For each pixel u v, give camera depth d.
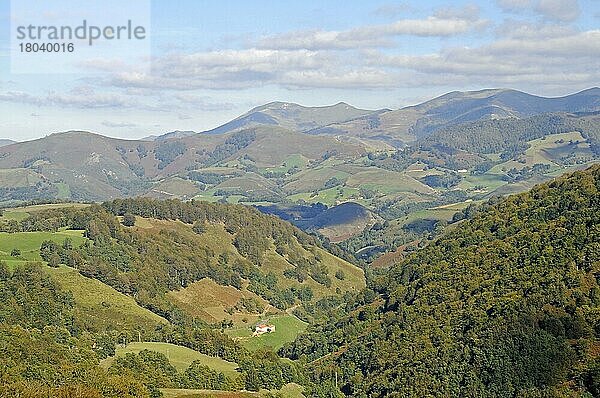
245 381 123.31
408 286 149.75
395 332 130.75
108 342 126.69
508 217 143.12
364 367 131.62
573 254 110.69
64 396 85.81
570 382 89.12
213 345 142.12
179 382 114.44
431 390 103.19
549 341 94.69
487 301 114.31
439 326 119.12
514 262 121.38
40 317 129.25
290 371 135.12
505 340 100.12
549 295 103.62
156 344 138.62
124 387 94.62
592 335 94.06
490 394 94.88
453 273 135.38
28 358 102.56
